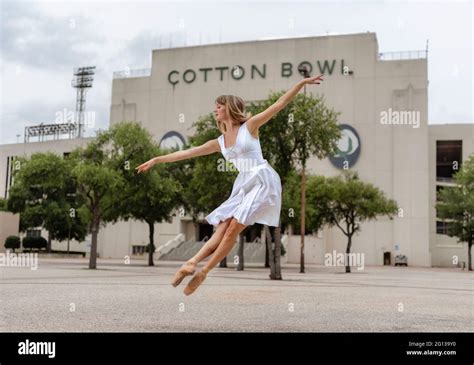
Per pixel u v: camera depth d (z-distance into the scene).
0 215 68.25
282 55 77.88
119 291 15.66
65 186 35.41
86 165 32.41
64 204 69.69
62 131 100.25
